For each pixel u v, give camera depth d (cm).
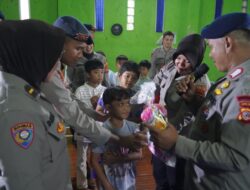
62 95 117
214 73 555
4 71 77
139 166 282
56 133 84
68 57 126
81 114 125
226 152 80
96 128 126
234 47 88
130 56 572
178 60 159
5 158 68
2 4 462
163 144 92
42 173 81
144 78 265
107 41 555
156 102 189
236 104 81
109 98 143
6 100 72
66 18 126
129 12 548
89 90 222
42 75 83
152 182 251
